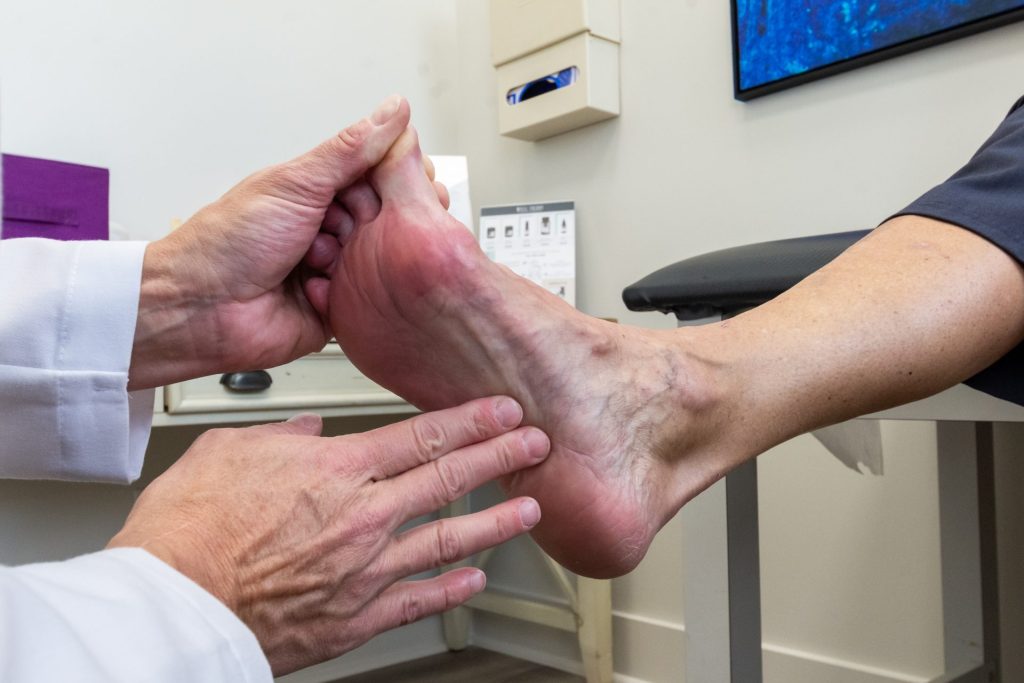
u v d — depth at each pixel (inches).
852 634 51.0
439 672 67.3
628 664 63.4
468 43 77.4
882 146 49.4
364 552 17.6
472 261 19.9
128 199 57.5
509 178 73.9
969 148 45.8
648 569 62.7
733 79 55.4
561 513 21.2
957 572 43.9
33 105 53.5
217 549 15.9
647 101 62.2
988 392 23.9
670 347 22.3
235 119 63.3
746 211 56.2
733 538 30.5
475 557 74.4
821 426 23.2
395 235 20.2
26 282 23.4
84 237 48.3
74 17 55.4
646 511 21.5
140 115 58.2
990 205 23.2
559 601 67.9
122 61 57.5
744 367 22.2
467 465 19.3
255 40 64.6
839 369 21.9
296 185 22.5
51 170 47.1
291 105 66.6
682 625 59.9
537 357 20.4
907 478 48.6
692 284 30.8
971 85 45.7
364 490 18.1
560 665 67.7
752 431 22.4
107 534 56.1
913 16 46.6
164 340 24.3
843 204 51.2
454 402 22.2
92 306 23.2
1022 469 44.9
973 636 43.4
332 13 69.5
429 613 19.3
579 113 63.4
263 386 48.9
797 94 53.2
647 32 62.1
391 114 21.3
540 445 20.2
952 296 21.9
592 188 66.6
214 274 23.4
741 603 30.6
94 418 23.6
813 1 50.8
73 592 11.2
